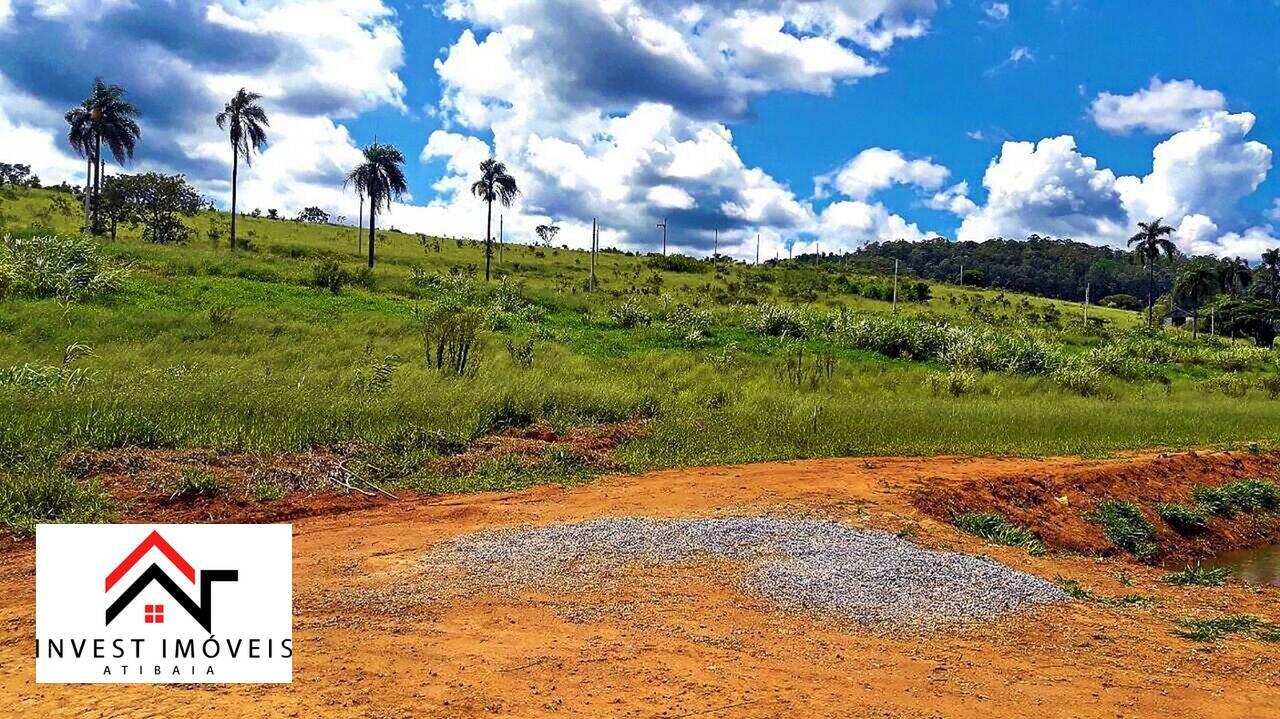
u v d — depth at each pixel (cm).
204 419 1100
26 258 2467
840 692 450
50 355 1702
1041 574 749
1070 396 2545
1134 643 559
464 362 1919
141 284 2641
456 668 458
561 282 5503
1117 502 1167
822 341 3356
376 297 3195
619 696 430
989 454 1415
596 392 1602
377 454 1068
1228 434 1795
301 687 425
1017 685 474
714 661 486
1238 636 584
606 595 607
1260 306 7400
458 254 6812
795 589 628
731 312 3966
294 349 2045
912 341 3231
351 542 741
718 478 1093
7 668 441
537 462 1128
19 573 626
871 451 1374
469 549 714
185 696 411
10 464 855
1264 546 1201
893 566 690
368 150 4675
